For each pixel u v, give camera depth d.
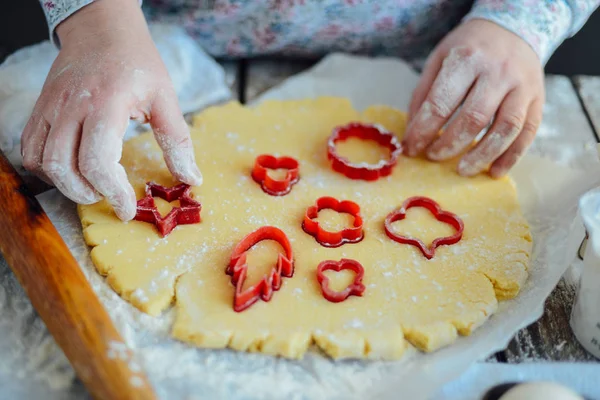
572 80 0.69
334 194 0.53
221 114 0.59
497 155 0.54
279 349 0.43
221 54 0.68
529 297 0.47
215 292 0.45
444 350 0.44
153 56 0.49
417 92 0.57
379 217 0.51
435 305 0.45
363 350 0.43
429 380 0.43
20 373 0.42
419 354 0.44
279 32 0.66
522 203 0.55
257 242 0.48
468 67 0.54
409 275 0.47
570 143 0.61
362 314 0.45
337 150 0.57
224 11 0.65
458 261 0.48
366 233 0.50
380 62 0.68
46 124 0.47
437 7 0.66
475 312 0.45
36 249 0.42
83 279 0.42
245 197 0.52
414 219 0.51
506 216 0.52
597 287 0.43
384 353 0.43
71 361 0.39
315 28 0.66
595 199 0.44
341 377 0.43
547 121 0.64
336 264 0.47
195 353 0.43
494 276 0.47
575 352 0.45
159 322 0.44
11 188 0.46
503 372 0.44
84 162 0.45
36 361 0.43
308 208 0.50
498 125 0.53
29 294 0.42
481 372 0.44
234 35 0.67
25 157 0.47
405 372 0.43
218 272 0.46
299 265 0.47
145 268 0.46
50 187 0.53
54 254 0.42
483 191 0.54
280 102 0.61
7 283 0.46
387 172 0.55
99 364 0.38
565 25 0.59
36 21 0.87
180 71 0.63
